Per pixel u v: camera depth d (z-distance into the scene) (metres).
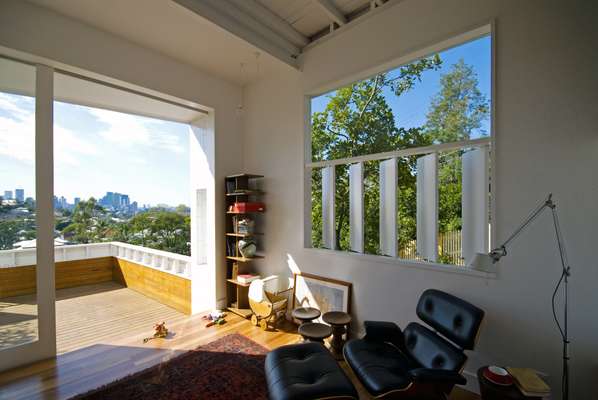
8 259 2.32
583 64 1.68
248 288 3.65
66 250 5.18
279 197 3.56
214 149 3.68
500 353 1.95
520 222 1.89
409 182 2.66
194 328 3.10
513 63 1.91
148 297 4.68
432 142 2.51
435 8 2.27
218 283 3.68
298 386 1.50
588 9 1.67
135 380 2.14
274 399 1.47
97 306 4.21
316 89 3.17
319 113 3.39
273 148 3.64
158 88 3.11
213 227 3.69
